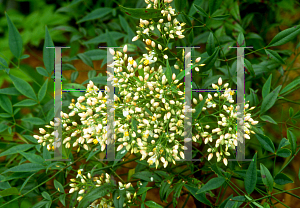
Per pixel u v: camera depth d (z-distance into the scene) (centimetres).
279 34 89
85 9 110
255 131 90
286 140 87
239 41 91
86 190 90
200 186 89
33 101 96
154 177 90
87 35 109
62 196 89
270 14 104
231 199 86
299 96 107
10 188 89
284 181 86
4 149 99
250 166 85
